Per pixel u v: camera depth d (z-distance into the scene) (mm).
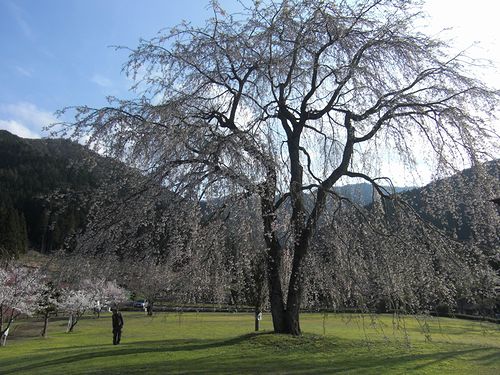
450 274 9359
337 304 9844
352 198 11336
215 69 10758
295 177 11055
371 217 10211
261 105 10602
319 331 16562
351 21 10469
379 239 9734
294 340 11258
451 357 10352
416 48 10031
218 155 8328
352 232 10008
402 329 9547
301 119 11766
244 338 11984
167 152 8492
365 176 11023
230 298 9914
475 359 10250
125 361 9984
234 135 8594
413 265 9578
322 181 10758
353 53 10461
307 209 10320
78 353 12203
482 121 9602
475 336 16812
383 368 8797
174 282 9023
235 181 8000
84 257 8688
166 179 8656
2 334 20891
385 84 10320
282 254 11672
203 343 12188
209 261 8938
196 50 10453
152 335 19172
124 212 8641
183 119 9172
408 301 9422
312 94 11719
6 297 22000
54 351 14016
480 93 9727
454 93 9984
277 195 9086
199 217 8414
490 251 9188
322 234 9984
